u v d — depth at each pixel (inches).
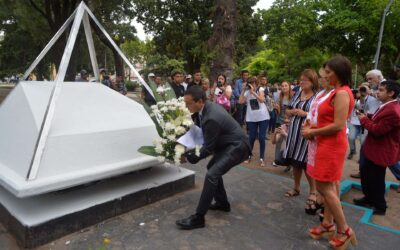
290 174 218.5
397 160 155.9
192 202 152.4
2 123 152.8
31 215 116.8
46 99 145.4
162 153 138.3
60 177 119.0
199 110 125.8
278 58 1113.4
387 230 134.2
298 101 159.6
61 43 490.3
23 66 1433.3
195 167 211.5
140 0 762.2
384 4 822.5
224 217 139.8
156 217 136.5
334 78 108.7
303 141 152.6
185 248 114.5
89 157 132.2
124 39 1002.7
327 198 111.7
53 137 124.5
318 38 956.0
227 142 126.5
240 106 334.3
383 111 148.3
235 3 369.7
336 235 115.2
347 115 104.6
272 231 128.6
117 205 135.3
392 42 889.5
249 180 189.2
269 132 392.8
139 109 168.1
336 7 925.8
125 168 137.4
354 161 273.0
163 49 1000.9
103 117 147.7
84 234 121.2
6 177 118.1
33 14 661.3
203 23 917.2
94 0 598.5
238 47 914.7
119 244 115.6
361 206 169.0
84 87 162.4
